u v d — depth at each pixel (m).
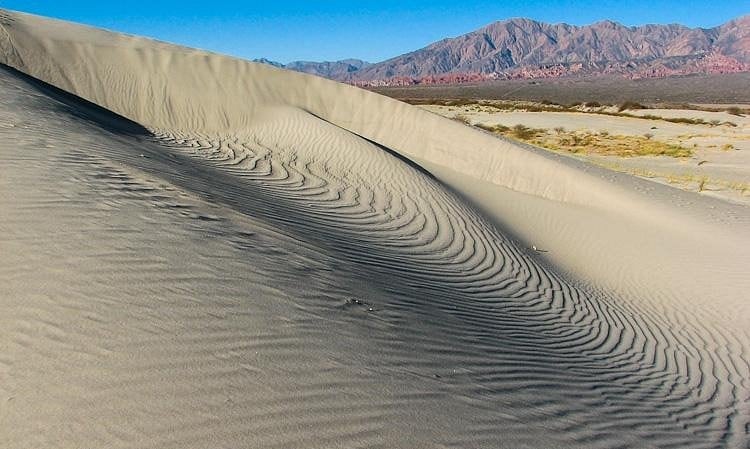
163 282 4.87
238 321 4.50
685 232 13.82
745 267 11.45
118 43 27.03
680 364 7.45
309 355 4.27
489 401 4.45
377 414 3.75
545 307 8.62
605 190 17.09
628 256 12.33
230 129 23.38
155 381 3.60
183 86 24.81
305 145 18.47
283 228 7.89
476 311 7.26
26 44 24.14
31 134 9.51
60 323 4.06
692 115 52.19
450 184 17.70
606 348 7.46
